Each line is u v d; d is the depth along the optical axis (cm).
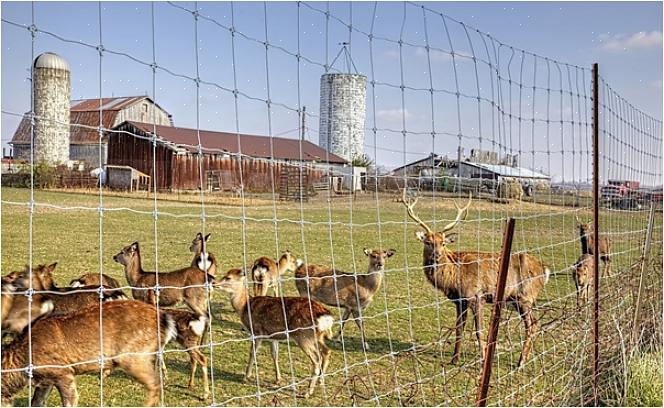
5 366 401
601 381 556
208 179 2569
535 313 721
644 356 614
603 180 622
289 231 1811
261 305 570
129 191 2484
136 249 733
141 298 714
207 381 546
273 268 827
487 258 693
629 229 1076
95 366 419
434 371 600
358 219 2003
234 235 1723
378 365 630
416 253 1516
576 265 907
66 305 591
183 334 529
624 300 662
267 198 2527
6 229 1669
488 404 493
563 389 509
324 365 552
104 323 421
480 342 642
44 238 1532
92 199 2291
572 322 616
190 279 703
